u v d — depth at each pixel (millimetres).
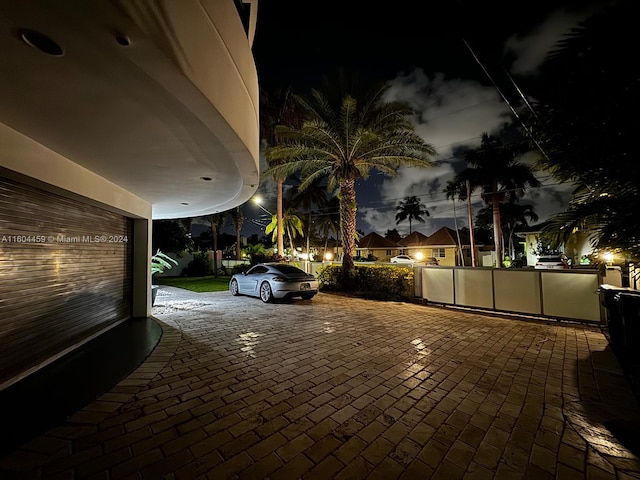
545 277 7602
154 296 9383
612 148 2770
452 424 2893
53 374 3990
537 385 3781
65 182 4172
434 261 32375
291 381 3844
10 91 2441
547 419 2990
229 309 8773
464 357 4805
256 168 4605
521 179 25719
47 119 2969
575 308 7148
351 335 6043
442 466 2305
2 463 2254
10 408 3100
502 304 8242
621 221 2945
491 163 26234
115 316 6684
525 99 3309
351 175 12773
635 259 3223
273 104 18875
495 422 2934
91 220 5605
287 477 2168
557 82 2854
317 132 11664
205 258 26953
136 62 2031
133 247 7570
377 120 12242
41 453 2381
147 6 1761
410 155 12281
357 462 2340
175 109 2764
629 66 2570
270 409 3141
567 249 3812
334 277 13297
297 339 5738
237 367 4309
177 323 6977
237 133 3293
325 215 39156
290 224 28906
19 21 1645
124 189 6164
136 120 2994
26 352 3898
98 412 3029
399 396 3463
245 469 2242
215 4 2691
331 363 4496
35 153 3564
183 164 4469
